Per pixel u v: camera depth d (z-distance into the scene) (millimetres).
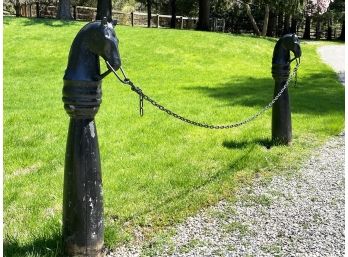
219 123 7992
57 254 3512
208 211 4492
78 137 3375
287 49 6445
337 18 40344
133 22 32812
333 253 3779
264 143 6797
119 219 4227
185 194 4816
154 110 8938
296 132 7570
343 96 11406
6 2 35312
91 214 3438
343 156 6391
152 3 37000
